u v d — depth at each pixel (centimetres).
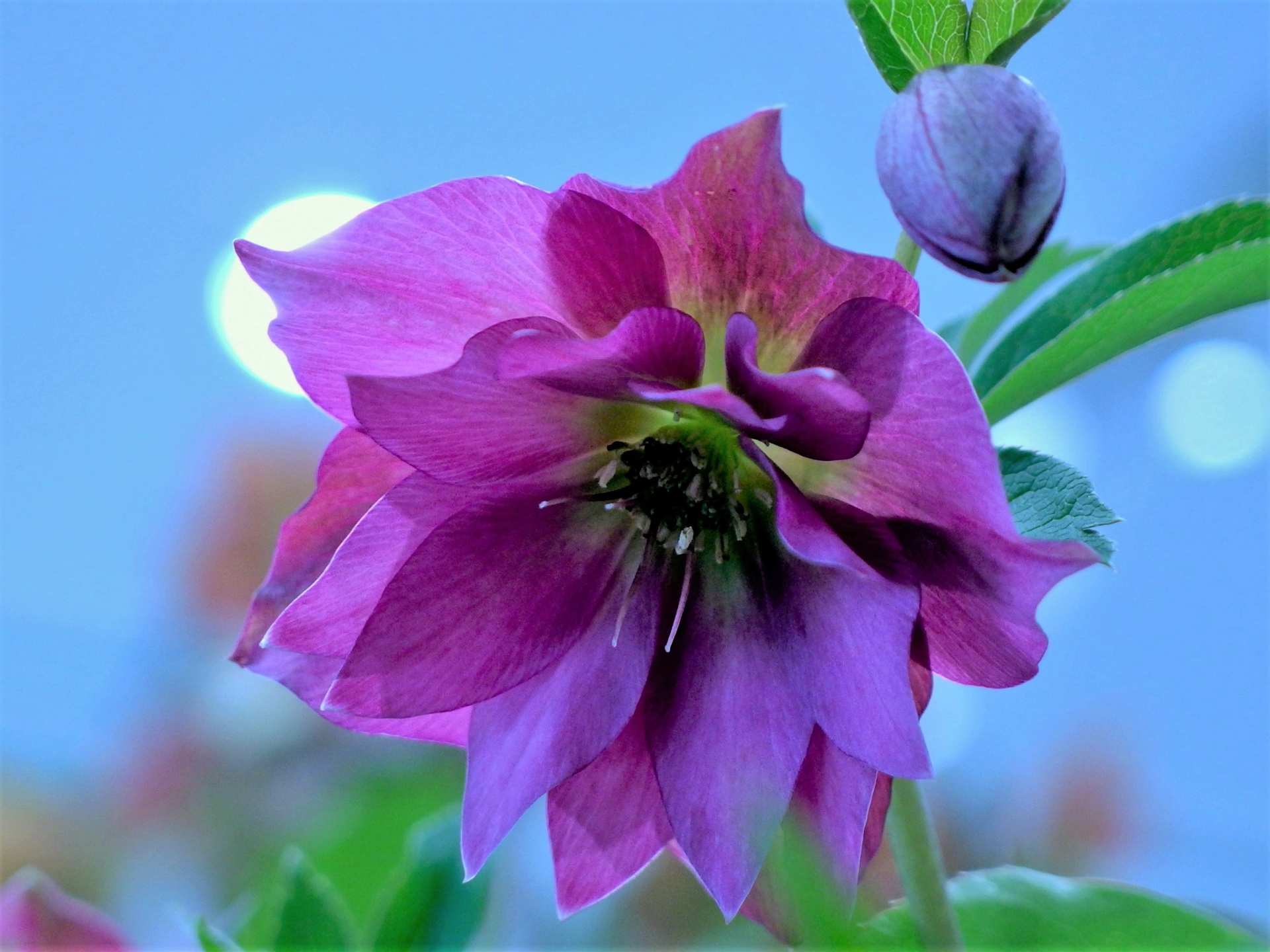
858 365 18
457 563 19
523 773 19
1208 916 19
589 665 20
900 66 19
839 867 18
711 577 20
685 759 19
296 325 19
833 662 19
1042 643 18
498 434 19
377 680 19
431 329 19
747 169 18
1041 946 19
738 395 19
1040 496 19
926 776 18
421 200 19
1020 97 18
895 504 18
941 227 18
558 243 19
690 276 19
